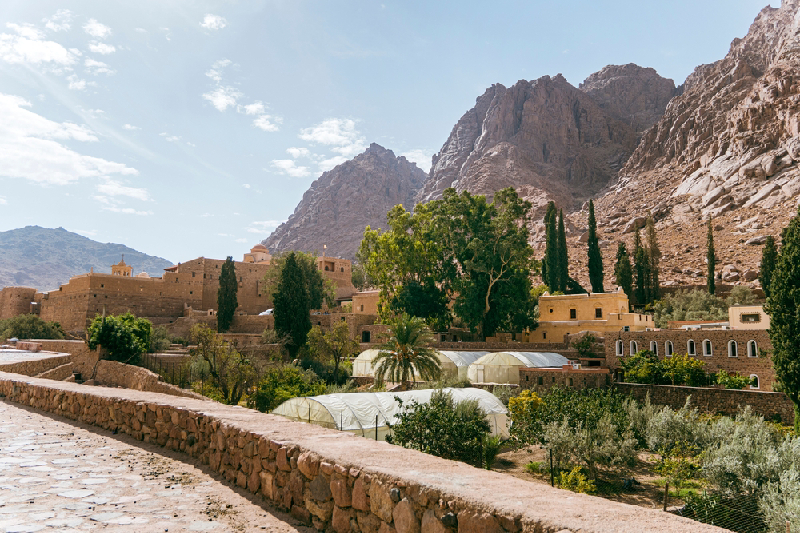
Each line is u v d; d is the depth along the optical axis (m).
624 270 86.44
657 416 33.09
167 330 85.44
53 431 13.42
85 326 85.19
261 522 7.59
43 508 7.59
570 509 5.26
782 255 32.00
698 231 132.38
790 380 30.80
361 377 59.19
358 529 6.83
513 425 36.09
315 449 7.86
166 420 12.03
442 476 6.45
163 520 7.34
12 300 98.75
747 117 158.50
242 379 50.97
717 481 23.53
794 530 16.62
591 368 48.94
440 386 39.84
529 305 73.81
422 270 79.94
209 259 101.00
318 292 100.88
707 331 45.62
